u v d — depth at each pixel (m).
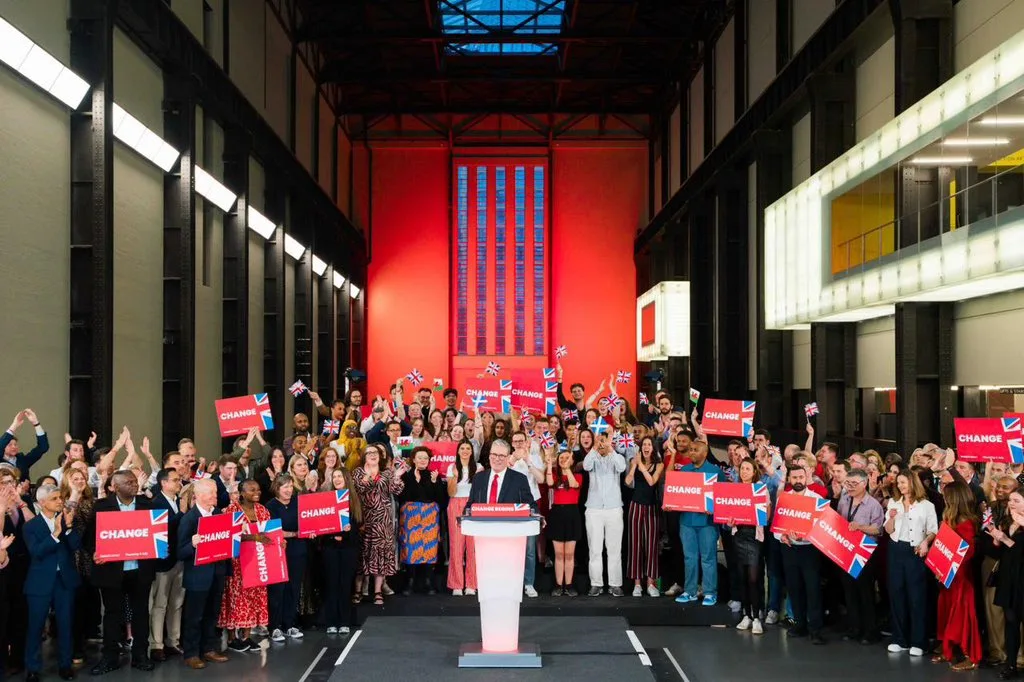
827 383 23.75
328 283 43.59
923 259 16.80
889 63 21.19
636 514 16.17
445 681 10.65
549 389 19.39
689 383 39.06
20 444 15.69
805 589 14.20
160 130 22.20
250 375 30.45
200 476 14.62
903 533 13.03
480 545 11.53
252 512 13.09
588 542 16.27
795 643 13.82
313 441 17.27
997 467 13.16
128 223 20.36
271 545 12.91
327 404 43.06
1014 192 13.69
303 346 37.75
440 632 13.01
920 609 12.91
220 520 12.28
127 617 13.66
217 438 26.39
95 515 11.93
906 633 13.20
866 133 22.75
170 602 13.16
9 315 15.40
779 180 28.55
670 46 45.53
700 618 15.15
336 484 14.28
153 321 21.84
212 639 12.87
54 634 14.00
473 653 11.34
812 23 25.44
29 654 11.48
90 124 17.81
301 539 14.23
